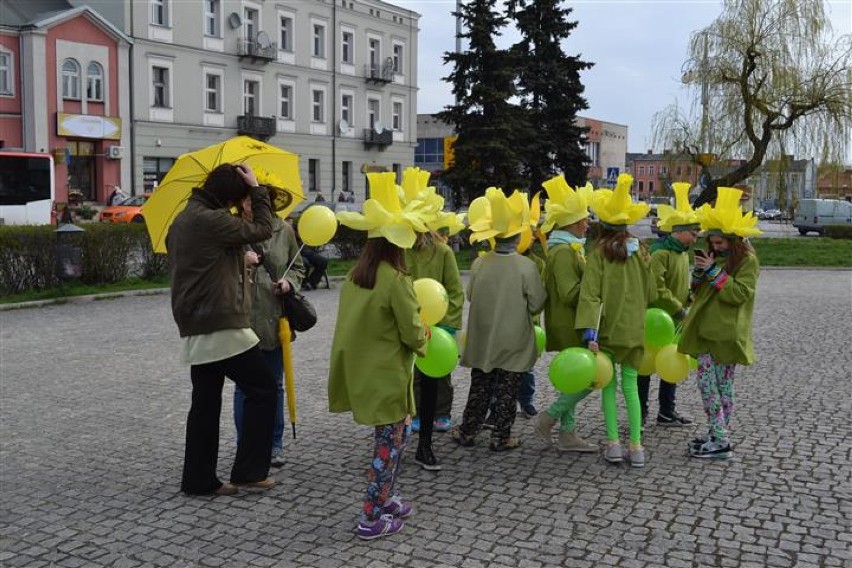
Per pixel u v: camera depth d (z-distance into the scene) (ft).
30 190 97.30
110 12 128.67
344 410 14.80
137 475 18.11
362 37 170.09
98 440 20.79
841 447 20.08
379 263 14.35
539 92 114.11
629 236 18.52
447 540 14.53
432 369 17.63
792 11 93.25
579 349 18.13
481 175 94.22
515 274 19.03
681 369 19.66
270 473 18.28
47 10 125.29
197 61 137.90
